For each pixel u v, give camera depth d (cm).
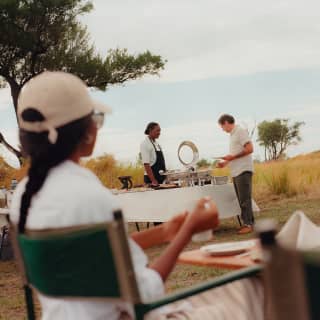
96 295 165
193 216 195
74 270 166
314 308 99
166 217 912
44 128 184
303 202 1323
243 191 882
